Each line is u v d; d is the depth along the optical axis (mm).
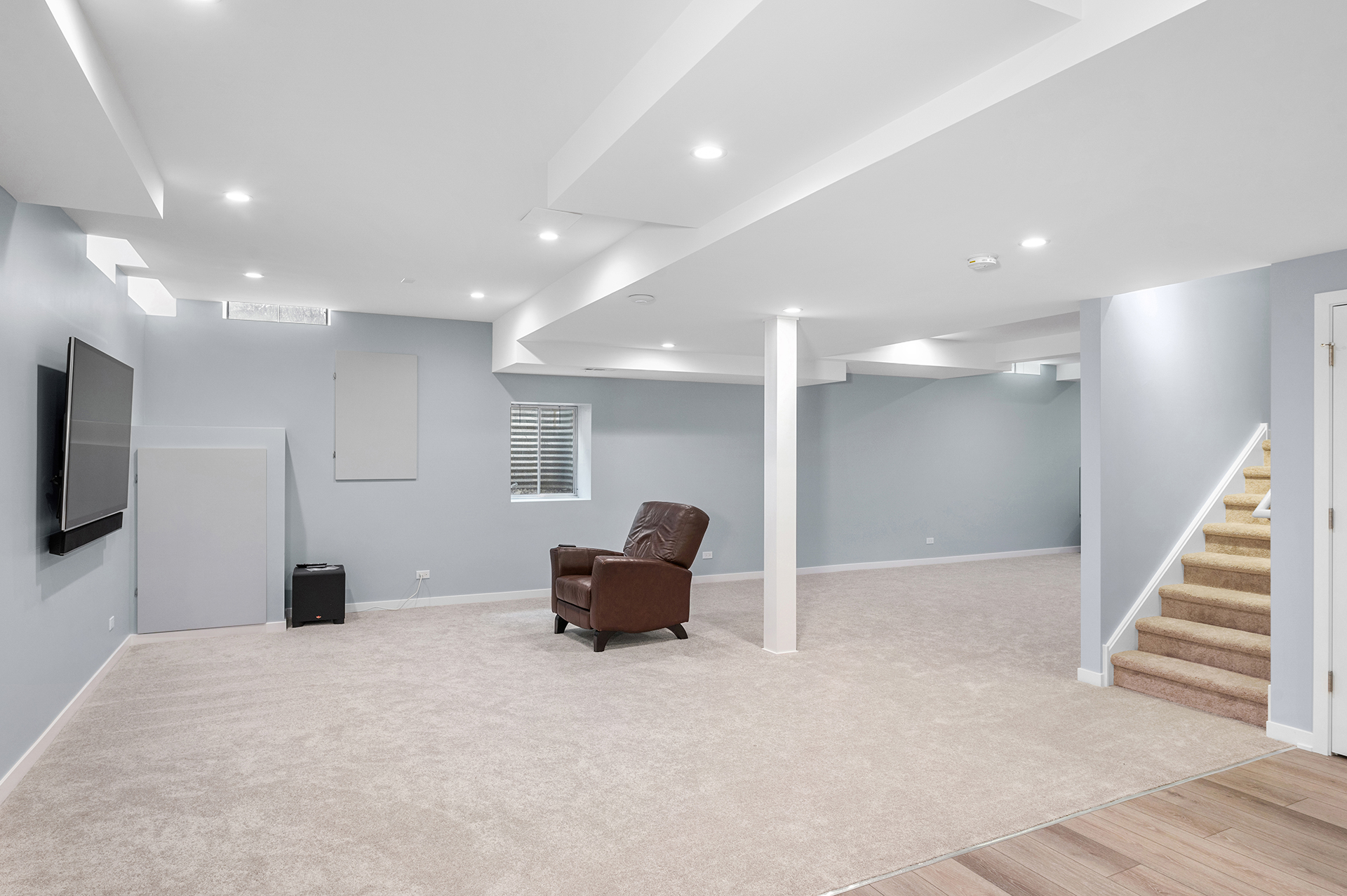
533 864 2537
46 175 2893
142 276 5387
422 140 3057
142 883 2420
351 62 2447
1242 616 4301
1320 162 2463
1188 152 2402
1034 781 3186
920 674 4750
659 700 4242
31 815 2881
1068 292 4387
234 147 3107
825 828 2785
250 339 6406
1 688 3000
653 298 4695
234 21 2207
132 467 5551
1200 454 4945
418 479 6973
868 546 9094
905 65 2084
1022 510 10070
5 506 3041
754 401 8555
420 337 6992
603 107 2736
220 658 5133
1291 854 2621
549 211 3934
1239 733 3734
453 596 7086
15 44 1983
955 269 3898
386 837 2721
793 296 4598
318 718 3969
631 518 7902
